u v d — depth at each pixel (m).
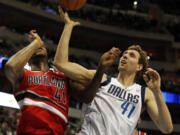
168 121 2.64
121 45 19.09
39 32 17.52
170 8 20.58
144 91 2.84
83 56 18.09
